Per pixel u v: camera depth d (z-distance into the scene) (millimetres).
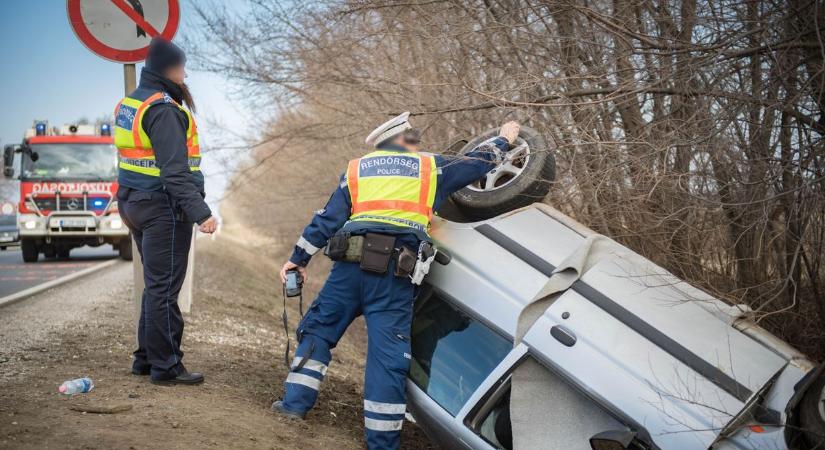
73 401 4137
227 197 8633
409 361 4270
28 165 16141
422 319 4484
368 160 4441
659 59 5246
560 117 5562
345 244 4305
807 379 3432
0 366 5078
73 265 15602
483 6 6004
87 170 16344
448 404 4160
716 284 5492
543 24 5762
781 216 5230
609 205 5363
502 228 4496
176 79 4570
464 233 4520
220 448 3652
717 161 5035
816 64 4844
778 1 4816
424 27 6070
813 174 4707
